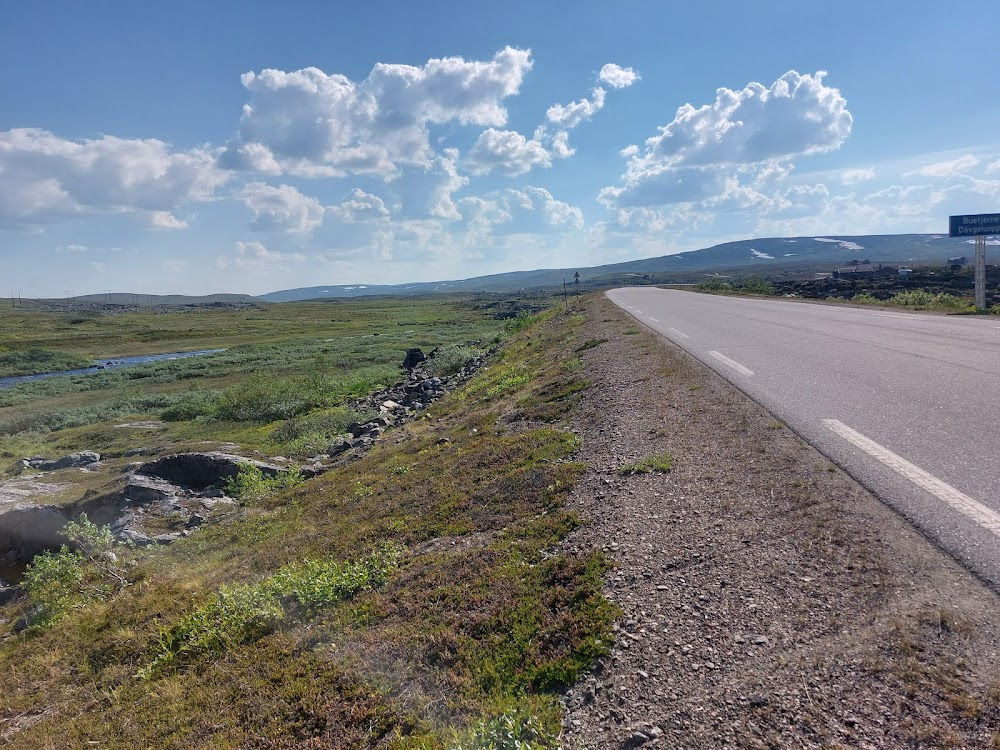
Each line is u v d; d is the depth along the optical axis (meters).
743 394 8.16
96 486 13.78
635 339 16.05
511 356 23.67
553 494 5.88
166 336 86.31
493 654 3.60
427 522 6.40
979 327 14.54
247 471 12.87
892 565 3.49
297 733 3.52
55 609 7.55
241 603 5.39
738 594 3.52
